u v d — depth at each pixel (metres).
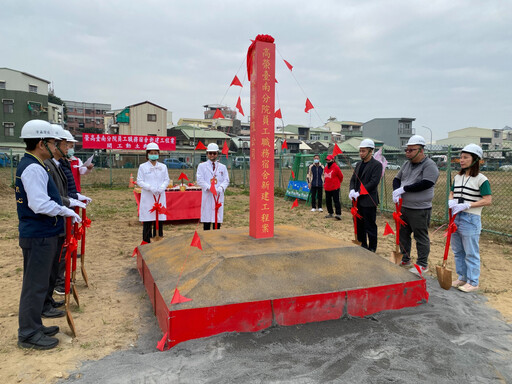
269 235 4.23
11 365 2.62
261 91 4.10
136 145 18.47
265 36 4.10
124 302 3.82
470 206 4.03
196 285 3.02
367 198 4.97
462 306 3.68
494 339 3.02
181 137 41.69
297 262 3.46
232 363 2.54
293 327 3.03
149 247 4.57
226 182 6.19
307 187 11.95
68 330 3.19
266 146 4.15
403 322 3.20
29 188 2.67
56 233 2.90
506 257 5.79
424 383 2.39
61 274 4.13
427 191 4.45
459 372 2.51
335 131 58.78
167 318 2.75
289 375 2.43
